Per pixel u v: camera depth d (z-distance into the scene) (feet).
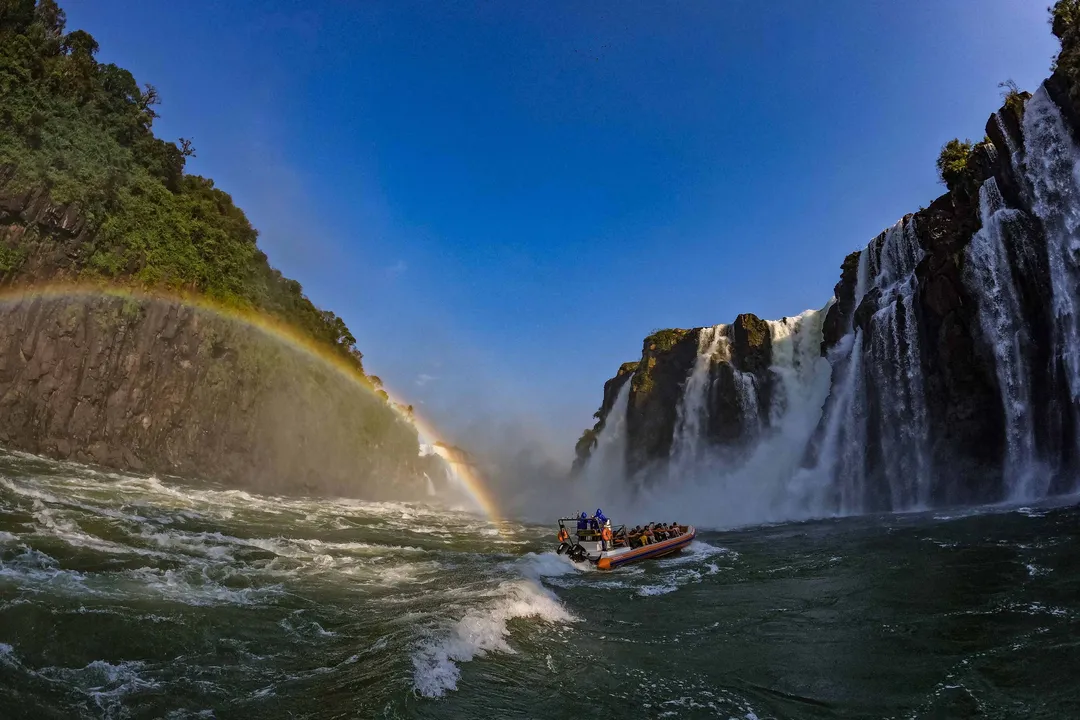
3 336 153.48
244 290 234.99
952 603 47.62
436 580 62.13
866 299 136.46
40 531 58.85
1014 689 32.50
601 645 42.34
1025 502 94.89
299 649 37.65
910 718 30.35
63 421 159.22
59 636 34.47
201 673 32.68
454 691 32.14
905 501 117.60
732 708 31.96
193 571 53.62
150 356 180.14
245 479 204.44
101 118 207.10
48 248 165.99
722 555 81.97
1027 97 113.39
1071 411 94.02
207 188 263.49
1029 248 103.09
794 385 192.65
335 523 115.34
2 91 175.63
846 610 48.85
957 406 110.11
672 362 235.61
